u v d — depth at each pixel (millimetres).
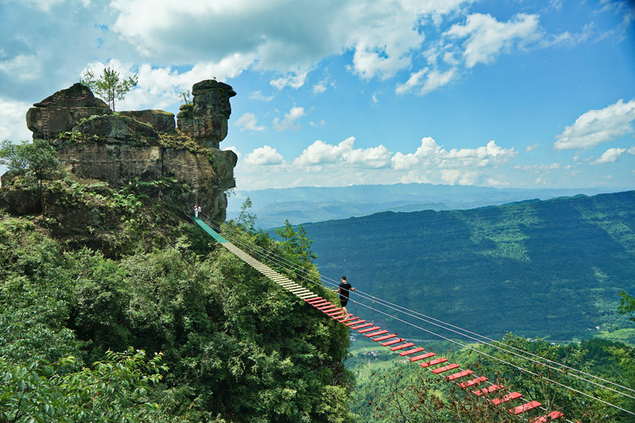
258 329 34281
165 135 46250
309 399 32031
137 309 26016
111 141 39281
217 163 48906
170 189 42125
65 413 6512
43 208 31266
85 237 31859
